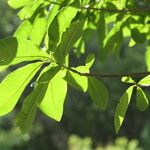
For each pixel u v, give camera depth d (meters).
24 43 0.76
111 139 6.43
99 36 1.07
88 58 0.83
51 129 6.51
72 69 0.81
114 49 1.08
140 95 0.89
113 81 5.65
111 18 1.08
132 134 6.40
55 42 0.81
